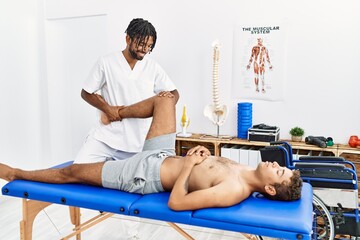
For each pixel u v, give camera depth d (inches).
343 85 111.2
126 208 61.6
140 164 68.1
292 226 51.9
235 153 113.9
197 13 126.5
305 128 117.0
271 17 117.3
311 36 113.3
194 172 64.7
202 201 57.5
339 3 109.1
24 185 70.9
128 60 86.8
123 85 86.6
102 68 86.7
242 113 118.6
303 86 115.9
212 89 126.9
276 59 118.0
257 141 113.0
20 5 138.6
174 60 131.3
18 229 106.0
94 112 147.4
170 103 80.0
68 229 106.3
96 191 68.1
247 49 121.3
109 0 137.3
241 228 54.4
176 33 129.9
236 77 123.7
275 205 59.8
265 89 120.4
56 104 151.6
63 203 66.7
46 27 146.2
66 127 153.3
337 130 113.3
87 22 144.3
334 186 80.6
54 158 152.9
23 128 143.4
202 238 100.4
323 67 113.0
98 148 85.7
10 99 136.3
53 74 149.4
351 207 80.3
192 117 131.3
